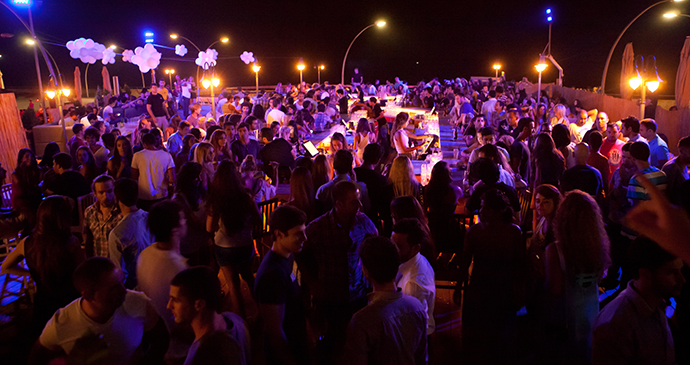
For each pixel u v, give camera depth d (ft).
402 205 12.14
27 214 18.30
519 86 112.47
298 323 9.95
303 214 9.45
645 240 7.63
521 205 17.38
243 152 23.98
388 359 7.86
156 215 10.11
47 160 24.45
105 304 8.16
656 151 20.03
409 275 10.00
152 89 45.73
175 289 7.11
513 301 11.57
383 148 25.86
